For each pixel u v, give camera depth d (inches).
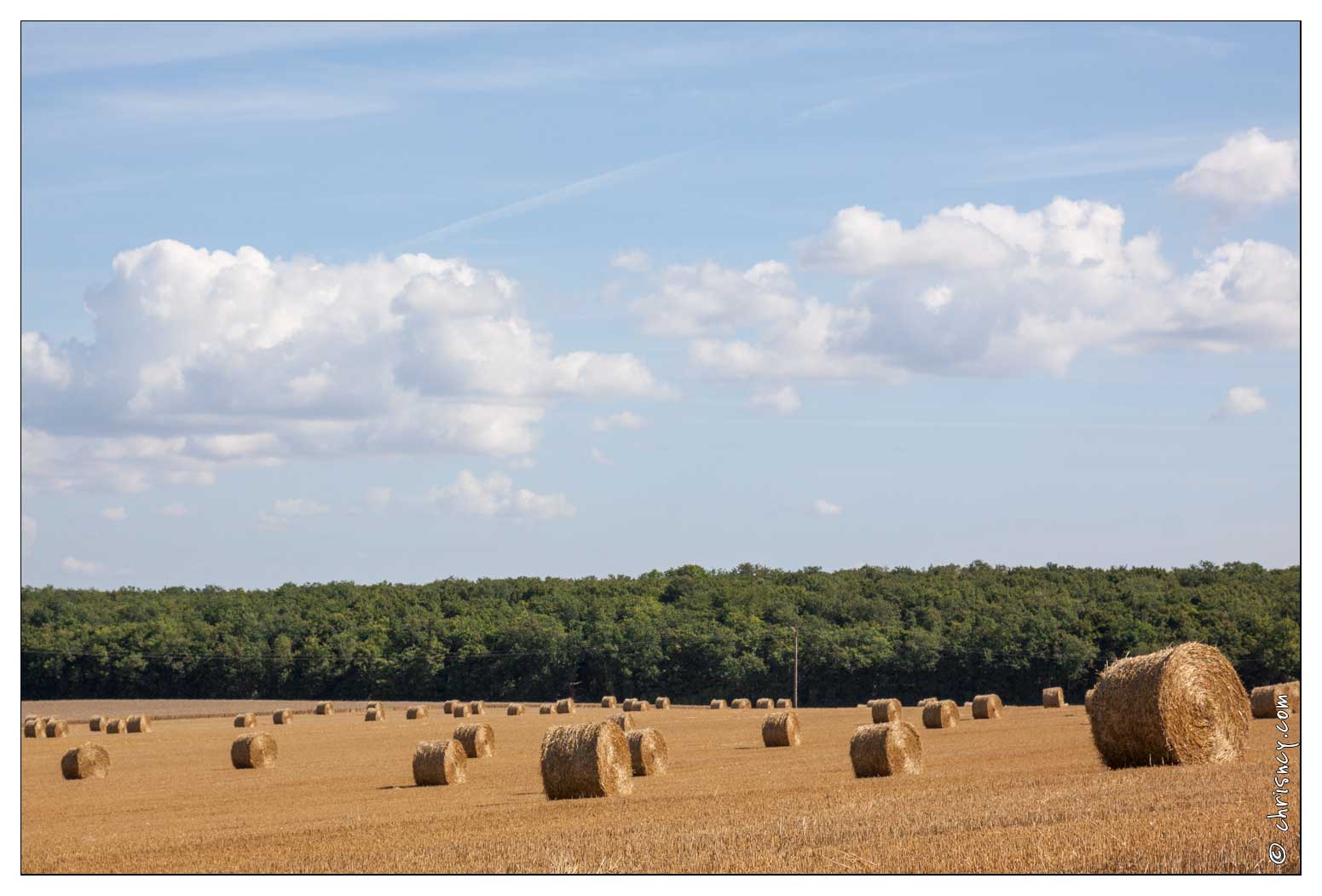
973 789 890.7
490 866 669.3
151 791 1368.1
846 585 6033.5
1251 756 1049.5
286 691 5201.8
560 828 817.5
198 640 5251.0
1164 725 974.4
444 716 3516.2
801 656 4877.0
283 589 6161.4
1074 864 586.2
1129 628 4269.2
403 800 1140.5
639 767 1299.2
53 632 5300.2
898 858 622.5
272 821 973.2
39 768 1866.4
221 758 1975.9
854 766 1157.1
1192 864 577.3
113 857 788.6
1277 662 3897.6
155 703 4761.3
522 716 3353.8
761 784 1105.4
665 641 5142.7
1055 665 4377.5
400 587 6284.5
